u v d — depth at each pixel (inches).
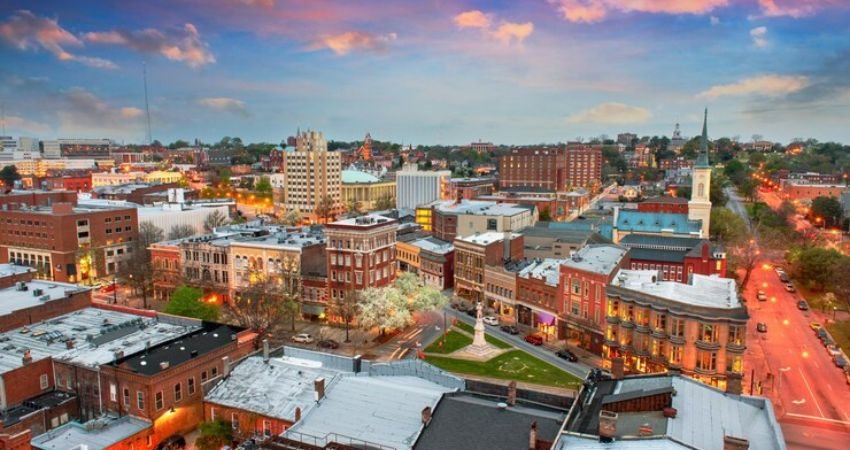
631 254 5492.1
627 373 3592.5
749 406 1784.0
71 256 5920.3
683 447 1411.2
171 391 2561.5
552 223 7076.8
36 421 2496.3
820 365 3747.5
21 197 7086.6
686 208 7687.0
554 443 1498.5
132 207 6737.2
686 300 3373.5
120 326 3176.7
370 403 2059.5
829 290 5467.5
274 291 4313.5
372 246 4589.1
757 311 4948.3
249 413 2300.7
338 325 4603.8
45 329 3211.1
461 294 5541.3
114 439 2331.4
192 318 3538.4
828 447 2736.2
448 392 2065.7
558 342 4254.4
